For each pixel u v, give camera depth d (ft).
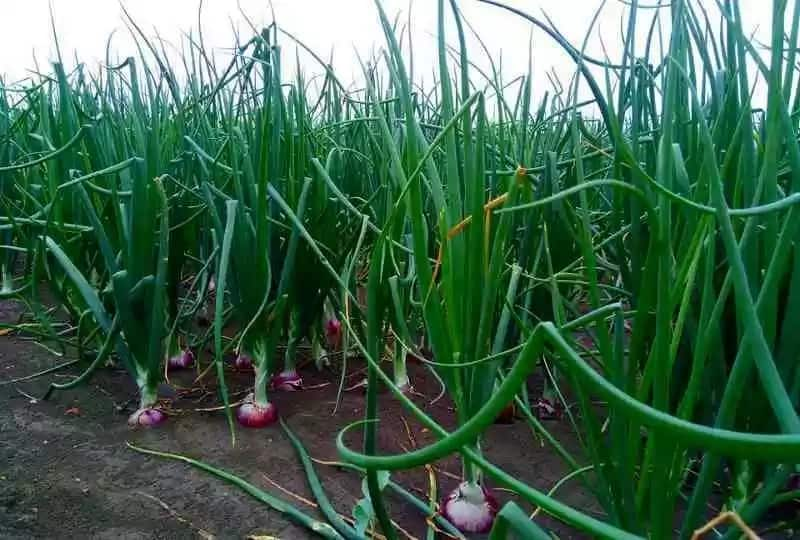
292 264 4.05
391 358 5.28
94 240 5.11
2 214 6.35
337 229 4.89
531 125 5.49
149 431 4.07
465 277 2.88
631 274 3.23
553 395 4.32
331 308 5.50
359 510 2.98
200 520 3.16
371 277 2.81
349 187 5.58
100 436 4.01
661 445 2.23
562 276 3.92
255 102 4.67
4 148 6.12
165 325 4.72
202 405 4.48
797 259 2.36
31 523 3.10
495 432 4.14
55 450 3.81
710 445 1.34
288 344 4.73
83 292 4.05
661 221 2.24
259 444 3.92
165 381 4.78
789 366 2.46
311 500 3.36
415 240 2.85
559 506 1.58
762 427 2.63
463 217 2.98
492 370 2.92
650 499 2.49
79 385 4.39
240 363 4.97
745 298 1.87
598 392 1.49
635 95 2.86
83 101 5.65
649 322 3.23
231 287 4.30
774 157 2.35
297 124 4.67
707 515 3.16
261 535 3.05
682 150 3.39
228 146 5.07
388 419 4.31
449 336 2.97
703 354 2.30
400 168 2.89
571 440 4.03
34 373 4.92
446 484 3.53
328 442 3.96
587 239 2.57
